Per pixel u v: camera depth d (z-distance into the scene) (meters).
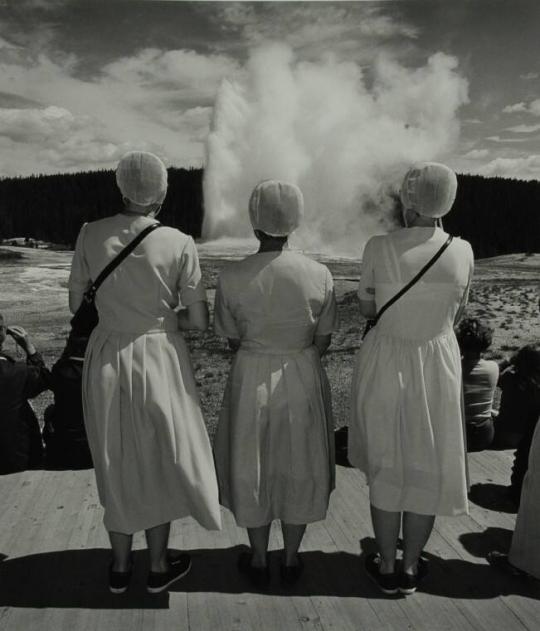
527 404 3.62
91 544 2.76
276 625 2.20
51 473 3.51
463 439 2.22
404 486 2.19
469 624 2.21
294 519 2.29
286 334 2.19
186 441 2.19
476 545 2.79
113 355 2.12
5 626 2.19
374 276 2.24
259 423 2.19
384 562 2.36
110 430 2.11
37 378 3.46
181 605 2.31
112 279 2.09
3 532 2.87
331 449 2.46
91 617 2.24
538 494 2.37
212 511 2.21
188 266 2.18
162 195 2.17
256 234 2.21
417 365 2.15
